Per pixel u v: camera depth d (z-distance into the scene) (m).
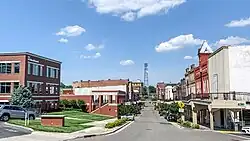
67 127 30.23
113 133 29.44
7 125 29.09
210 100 35.34
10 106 34.69
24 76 53.47
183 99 62.66
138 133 29.95
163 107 79.00
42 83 60.88
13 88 53.59
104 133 27.88
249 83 37.31
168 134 29.25
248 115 36.50
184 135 28.30
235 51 37.88
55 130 25.95
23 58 53.94
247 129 30.53
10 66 54.28
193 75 61.88
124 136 26.44
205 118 47.38
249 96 36.25
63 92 97.50
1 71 54.56
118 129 34.34
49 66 64.50
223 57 38.66
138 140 23.30
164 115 72.44
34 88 57.38
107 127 34.25
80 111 70.31
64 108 71.06
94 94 78.25
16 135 22.47
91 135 25.72
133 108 77.06
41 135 23.41
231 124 37.16
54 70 67.31
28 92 50.78
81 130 29.41
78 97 75.56
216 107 34.22
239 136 28.12
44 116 30.81
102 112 70.94
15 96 49.50
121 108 64.56
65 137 23.12
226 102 34.06
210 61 45.88
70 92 96.44
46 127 27.69
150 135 27.88
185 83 75.44
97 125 37.69
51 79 65.44
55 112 61.06
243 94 36.06
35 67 58.03
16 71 53.94
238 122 34.88
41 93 60.34
